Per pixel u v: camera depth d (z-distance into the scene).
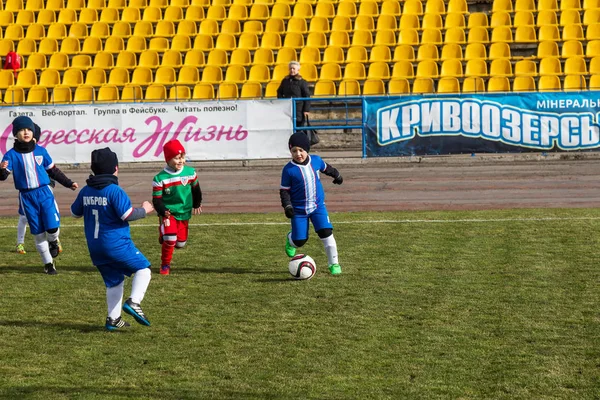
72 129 41.34
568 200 29.52
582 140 39.75
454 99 40.38
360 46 52.47
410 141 40.94
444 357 12.52
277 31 55.44
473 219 25.47
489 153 40.41
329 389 11.26
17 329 14.48
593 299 15.73
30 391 11.34
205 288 17.41
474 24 54.19
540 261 19.19
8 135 41.19
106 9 58.50
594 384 11.27
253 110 41.19
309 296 16.48
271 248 21.75
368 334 13.79
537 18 54.06
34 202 18.95
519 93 39.88
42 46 56.06
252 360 12.57
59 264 20.34
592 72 49.09
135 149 41.31
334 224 25.12
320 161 18.55
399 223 25.11
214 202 31.19
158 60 53.50
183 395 11.15
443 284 17.20
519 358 12.39
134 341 13.67
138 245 22.64
